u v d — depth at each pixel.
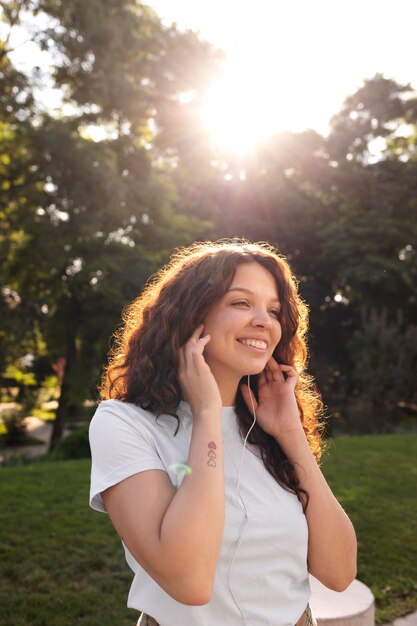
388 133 23.42
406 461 7.89
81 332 14.85
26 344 16.27
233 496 1.44
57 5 13.57
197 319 1.47
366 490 6.41
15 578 4.23
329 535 1.53
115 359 1.70
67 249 14.23
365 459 7.94
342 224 21.89
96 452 1.37
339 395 23.05
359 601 2.85
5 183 14.92
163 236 15.91
